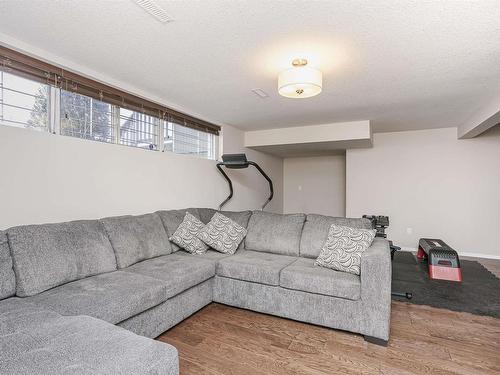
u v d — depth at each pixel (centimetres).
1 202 198
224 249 300
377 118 430
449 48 212
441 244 399
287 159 721
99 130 276
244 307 256
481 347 199
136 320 184
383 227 407
